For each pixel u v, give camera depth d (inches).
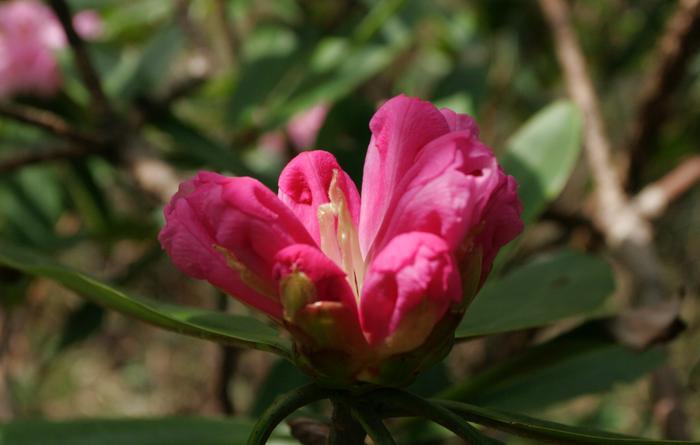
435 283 15.5
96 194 32.2
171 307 18.3
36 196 33.9
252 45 30.6
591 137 25.8
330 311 15.7
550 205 28.5
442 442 22.6
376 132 16.3
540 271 19.9
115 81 30.3
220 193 15.9
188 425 19.3
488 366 27.3
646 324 19.2
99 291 17.6
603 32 38.6
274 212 15.8
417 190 15.7
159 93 30.2
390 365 15.9
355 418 16.5
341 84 28.8
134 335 73.0
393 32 31.5
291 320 15.8
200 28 35.4
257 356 47.1
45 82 30.1
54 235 33.3
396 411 16.3
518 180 21.1
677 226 56.5
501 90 36.1
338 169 16.7
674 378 21.6
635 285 23.8
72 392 71.2
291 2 35.2
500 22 34.2
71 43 24.3
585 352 19.8
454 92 28.5
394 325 15.7
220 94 33.1
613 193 25.0
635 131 28.0
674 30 25.6
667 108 27.3
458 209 15.5
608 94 41.8
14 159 24.8
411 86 39.2
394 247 15.6
